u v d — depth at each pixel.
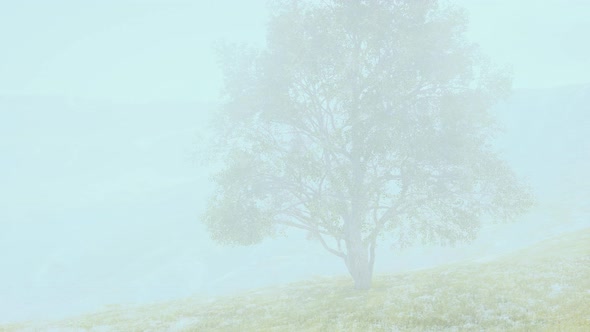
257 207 34.00
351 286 36.69
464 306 24.58
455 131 30.58
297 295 36.94
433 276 38.19
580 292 24.70
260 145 32.12
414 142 29.89
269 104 33.75
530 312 22.08
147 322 31.88
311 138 34.84
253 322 27.48
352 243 33.44
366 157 30.22
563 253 40.34
